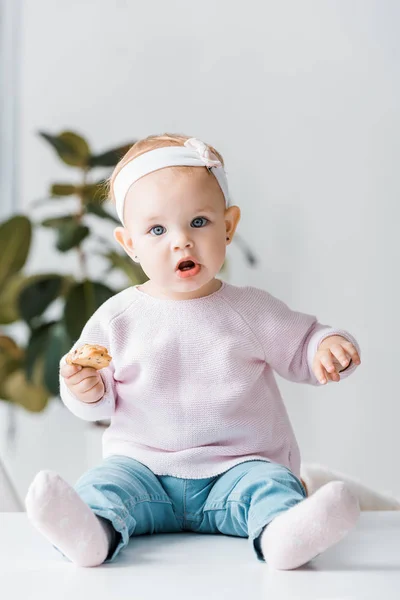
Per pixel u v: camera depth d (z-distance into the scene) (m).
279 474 1.06
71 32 2.92
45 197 2.95
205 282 1.18
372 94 2.69
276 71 2.77
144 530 1.13
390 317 2.66
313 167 2.73
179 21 2.85
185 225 1.16
